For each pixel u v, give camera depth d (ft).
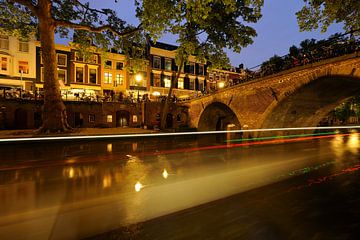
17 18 54.08
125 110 84.43
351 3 29.22
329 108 56.44
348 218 12.62
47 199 15.01
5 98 64.90
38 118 70.54
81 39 63.72
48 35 47.37
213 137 62.90
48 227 11.24
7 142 38.09
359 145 45.37
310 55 41.65
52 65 48.21
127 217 12.40
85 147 39.32
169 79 114.62
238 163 26.89
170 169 23.63
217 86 123.54
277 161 28.07
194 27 59.57
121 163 26.66
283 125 55.21
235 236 10.62
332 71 35.78
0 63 78.28
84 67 93.45
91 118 78.48
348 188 17.67
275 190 17.11
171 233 10.84
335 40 36.81
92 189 17.06
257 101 51.90
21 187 17.48
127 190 16.90
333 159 29.81
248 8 56.75
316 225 11.85
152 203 14.40
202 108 80.59
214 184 18.53
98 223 11.73
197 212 13.15
